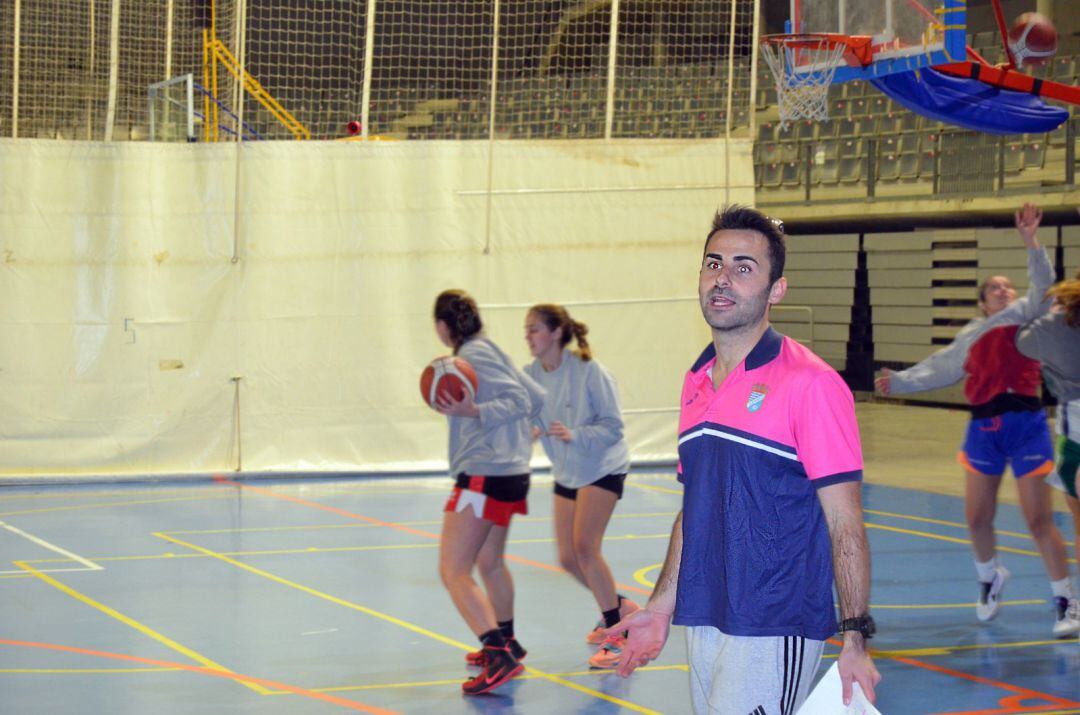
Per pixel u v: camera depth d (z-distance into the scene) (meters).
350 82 23.23
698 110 18.78
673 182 17.17
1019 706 6.59
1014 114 10.44
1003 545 11.58
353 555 11.09
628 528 12.59
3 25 18.92
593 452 7.54
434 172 16.59
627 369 17.16
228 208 16.19
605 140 17.00
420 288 16.59
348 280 16.45
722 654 3.65
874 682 3.40
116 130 19.45
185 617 8.69
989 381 8.15
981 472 8.27
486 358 6.91
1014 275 22.08
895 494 15.07
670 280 17.20
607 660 7.42
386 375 16.58
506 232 16.78
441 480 16.22
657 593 3.94
